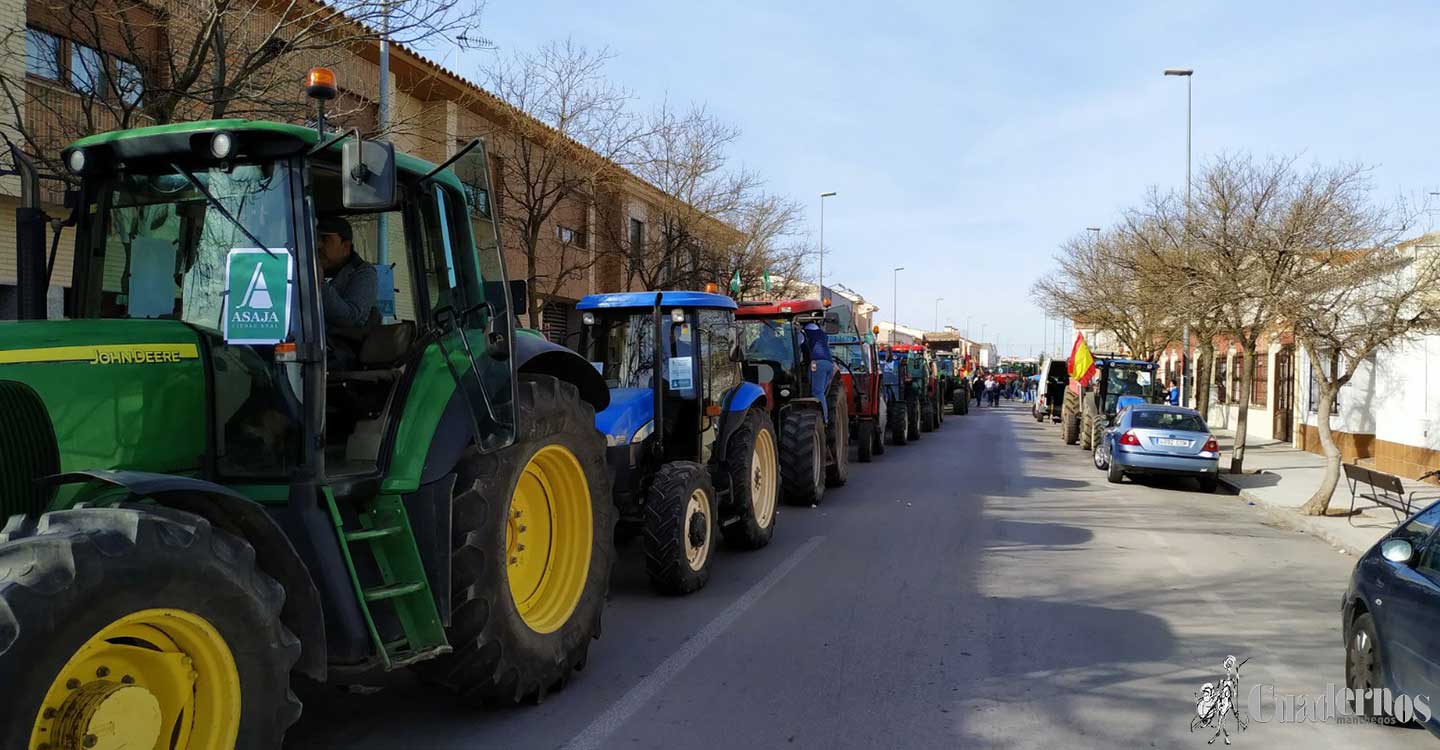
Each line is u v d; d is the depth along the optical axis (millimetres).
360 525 4383
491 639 4699
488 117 17969
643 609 7320
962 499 13922
